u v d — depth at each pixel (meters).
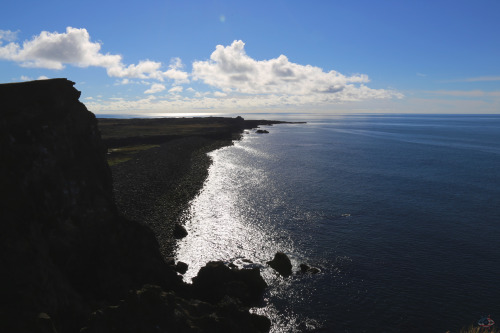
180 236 45.75
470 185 77.44
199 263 38.62
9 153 21.88
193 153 119.38
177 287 29.55
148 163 87.56
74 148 28.05
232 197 65.94
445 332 26.83
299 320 28.44
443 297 31.64
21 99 24.64
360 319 28.56
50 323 17.39
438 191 71.56
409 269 37.03
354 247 42.88
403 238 45.59
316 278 35.25
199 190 70.38
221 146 149.00
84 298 23.27
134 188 63.03
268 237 46.16
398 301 31.03
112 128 185.38
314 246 43.19
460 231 48.12
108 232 27.38
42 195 23.05
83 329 18.95
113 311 19.88
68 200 25.31
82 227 25.58
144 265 28.05
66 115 27.77
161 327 20.25
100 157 31.27
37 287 18.75
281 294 32.28
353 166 103.44
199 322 22.06
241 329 23.94
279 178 84.62
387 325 27.80
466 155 130.38
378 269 37.06
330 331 27.14
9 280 17.95
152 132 170.38
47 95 26.52
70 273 24.02
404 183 79.31
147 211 53.09
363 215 55.28
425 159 119.25
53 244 22.89
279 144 167.88
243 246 43.28
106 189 31.20
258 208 59.03
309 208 59.12
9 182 20.94
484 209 58.56
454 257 39.91
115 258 26.81
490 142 187.62
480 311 29.47
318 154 131.25
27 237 20.33
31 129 23.91
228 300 26.52
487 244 43.53
